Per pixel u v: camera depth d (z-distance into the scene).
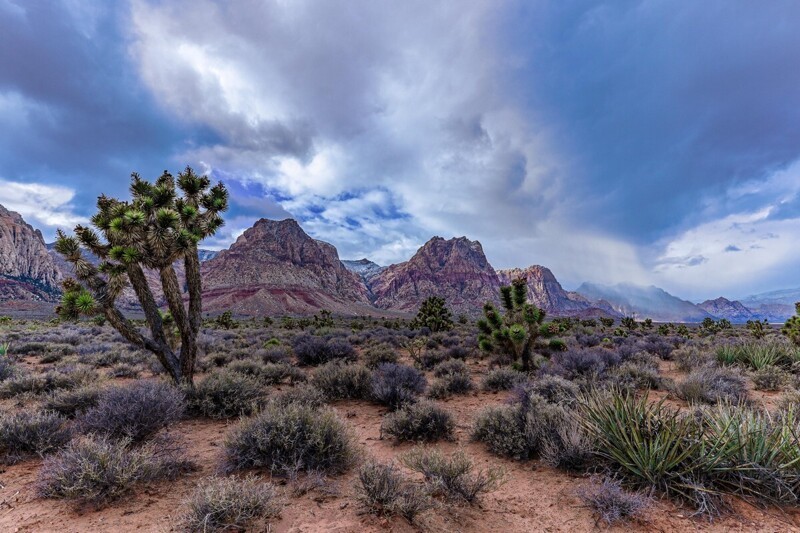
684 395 7.88
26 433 5.33
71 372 10.30
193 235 8.70
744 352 12.02
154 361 12.98
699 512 3.61
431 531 3.49
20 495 4.16
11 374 10.46
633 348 14.33
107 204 8.54
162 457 4.77
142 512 3.79
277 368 11.24
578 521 3.63
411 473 4.73
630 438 4.46
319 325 45.97
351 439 5.27
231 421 7.12
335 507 3.90
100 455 4.05
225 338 26.56
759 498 3.84
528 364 11.59
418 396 8.70
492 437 5.64
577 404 5.79
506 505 4.01
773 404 7.28
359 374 9.33
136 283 8.28
